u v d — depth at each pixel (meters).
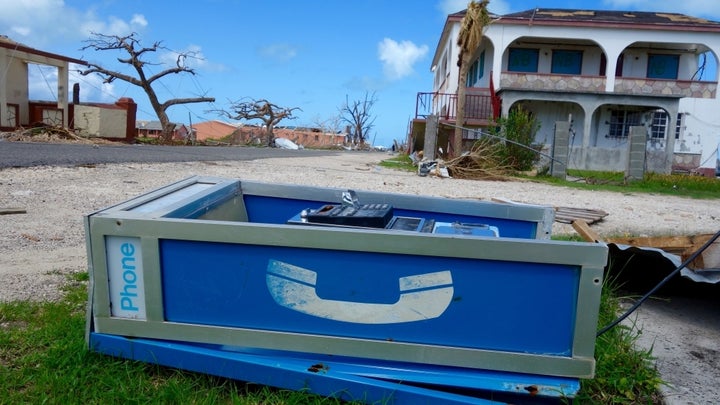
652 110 28.05
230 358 2.44
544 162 18.53
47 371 2.46
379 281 2.34
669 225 8.17
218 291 2.46
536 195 11.59
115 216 2.46
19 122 25.34
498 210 3.38
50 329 2.89
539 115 28.47
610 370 2.84
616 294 4.30
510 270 2.26
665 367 3.07
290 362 2.42
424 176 15.26
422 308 2.33
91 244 2.49
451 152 22.31
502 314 2.29
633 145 16.62
